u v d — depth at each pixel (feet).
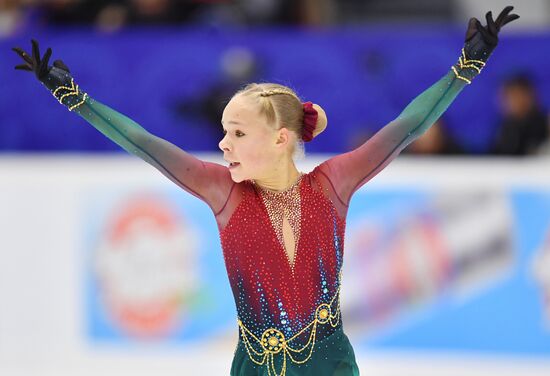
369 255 61.87
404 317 61.98
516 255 61.41
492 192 61.57
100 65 76.13
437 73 74.64
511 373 61.41
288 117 35.01
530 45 75.41
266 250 34.88
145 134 35.19
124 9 81.66
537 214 61.21
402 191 61.87
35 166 64.69
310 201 35.50
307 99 75.46
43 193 63.93
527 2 94.38
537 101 75.00
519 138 74.49
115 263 63.41
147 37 75.82
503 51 75.72
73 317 63.93
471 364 61.62
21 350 64.34
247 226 35.01
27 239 64.13
